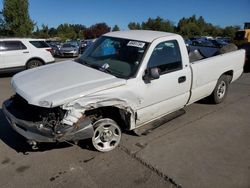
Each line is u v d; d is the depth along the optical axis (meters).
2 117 5.38
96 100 3.63
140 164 3.79
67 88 3.64
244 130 5.04
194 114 5.78
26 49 10.69
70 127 3.50
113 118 4.21
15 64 10.46
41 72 4.38
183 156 4.04
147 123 4.75
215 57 5.77
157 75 4.11
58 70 4.39
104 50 4.75
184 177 3.53
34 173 3.54
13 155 3.96
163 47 4.51
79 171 3.60
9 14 28.80
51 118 3.49
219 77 6.00
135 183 3.38
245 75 10.84
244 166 3.83
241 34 22.67
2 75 10.82
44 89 3.64
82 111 3.54
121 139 4.50
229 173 3.65
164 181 3.44
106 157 3.95
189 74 4.93
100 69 4.32
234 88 8.32
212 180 3.48
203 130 4.98
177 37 4.80
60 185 3.31
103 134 4.04
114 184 3.35
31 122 3.54
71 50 22.09
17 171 3.58
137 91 4.07
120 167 3.71
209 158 4.01
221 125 5.24
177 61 4.74
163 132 4.85
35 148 3.83
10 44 10.33
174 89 4.69
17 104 3.98
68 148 4.16
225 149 4.30
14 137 4.52
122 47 4.55
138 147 4.27
